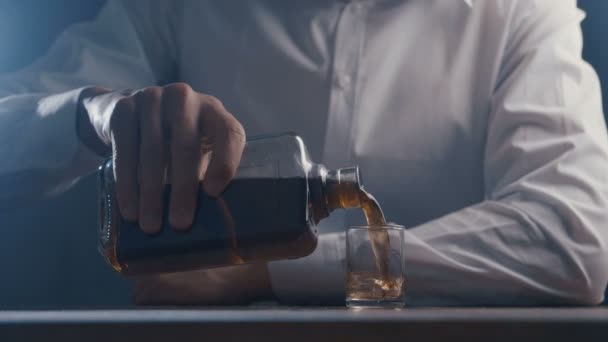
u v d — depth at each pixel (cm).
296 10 150
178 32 158
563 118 129
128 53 155
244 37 151
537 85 134
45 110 117
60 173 119
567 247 113
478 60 143
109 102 100
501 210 117
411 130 143
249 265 114
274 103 147
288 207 82
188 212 81
